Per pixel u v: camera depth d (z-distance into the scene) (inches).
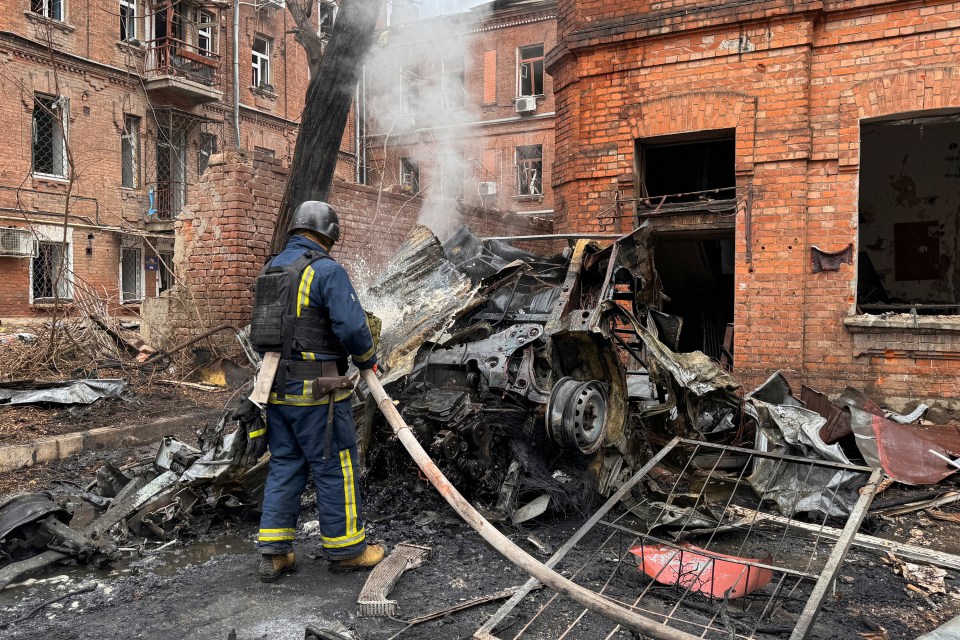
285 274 127.2
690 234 358.6
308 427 126.3
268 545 125.6
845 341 292.5
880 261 487.8
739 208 311.0
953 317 274.4
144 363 307.0
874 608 124.1
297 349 126.1
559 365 182.7
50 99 686.5
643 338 185.6
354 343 126.3
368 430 174.4
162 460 162.1
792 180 300.7
